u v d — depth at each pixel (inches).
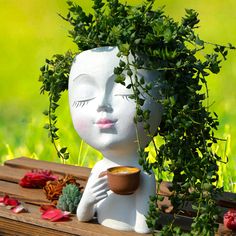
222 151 187.0
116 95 115.3
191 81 114.3
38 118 269.4
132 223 116.0
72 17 123.9
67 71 128.2
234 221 118.5
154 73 114.6
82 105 118.1
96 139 117.6
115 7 119.5
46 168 156.4
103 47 117.3
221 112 246.7
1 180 149.2
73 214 123.0
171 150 112.3
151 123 115.6
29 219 120.4
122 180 111.0
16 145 234.4
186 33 113.0
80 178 150.6
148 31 114.7
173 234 111.0
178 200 115.0
